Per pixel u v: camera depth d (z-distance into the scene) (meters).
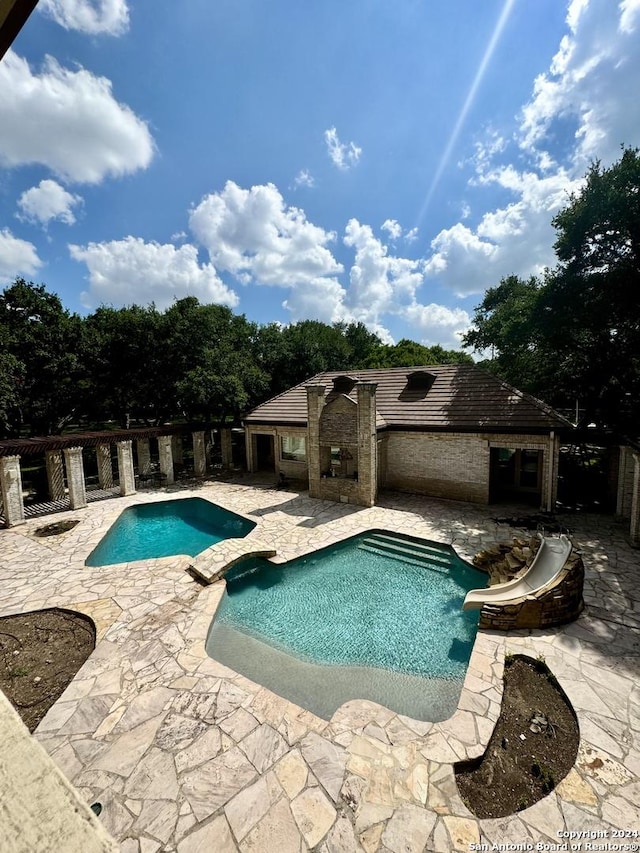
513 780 4.47
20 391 22.33
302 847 3.82
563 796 4.25
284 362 31.25
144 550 12.55
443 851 3.78
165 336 24.27
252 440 22.38
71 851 1.00
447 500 15.90
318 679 6.57
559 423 13.59
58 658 6.82
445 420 15.80
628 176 12.20
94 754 4.84
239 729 5.20
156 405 27.30
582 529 12.28
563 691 5.72
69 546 11.91
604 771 4.52
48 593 8.95
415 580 9.94
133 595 8.80
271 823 4.03
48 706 5.69
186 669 6.38
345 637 7.71
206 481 20.59
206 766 4.66
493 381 16.33
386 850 3.79
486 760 4.74
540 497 16.08
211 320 24.45
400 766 4.63
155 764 4.69
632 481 13.04
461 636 7.70
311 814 4.11
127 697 5.77
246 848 3.82
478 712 5.42
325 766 4.65
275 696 5.79
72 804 1.06
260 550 10.66
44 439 15.34
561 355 17.27
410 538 12.04
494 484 16.09
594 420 18.12
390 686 6.39
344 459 17.94
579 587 7.55
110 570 10.14
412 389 18.33
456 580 9.88
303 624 8.16
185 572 9.96
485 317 28.11
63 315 25.94
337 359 37.12
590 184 13.17
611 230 13.07
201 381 20.45
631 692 5.69
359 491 15.48
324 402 16.30
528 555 8.99
